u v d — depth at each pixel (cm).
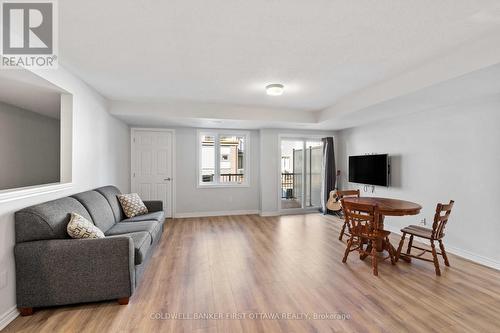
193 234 411
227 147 617
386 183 427
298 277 258
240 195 572
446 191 340
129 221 330
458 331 176
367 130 493
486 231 294
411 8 164
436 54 234
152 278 254
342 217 540
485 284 245
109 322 184
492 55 198
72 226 210
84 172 304
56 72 244
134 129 508
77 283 197
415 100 312
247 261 299
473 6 162
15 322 183
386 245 308
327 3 159
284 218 535
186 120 450
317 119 482
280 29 191
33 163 367
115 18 176
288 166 644
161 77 296
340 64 259
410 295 224
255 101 411
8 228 185
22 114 346
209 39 206
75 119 282
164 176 526
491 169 289
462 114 318
